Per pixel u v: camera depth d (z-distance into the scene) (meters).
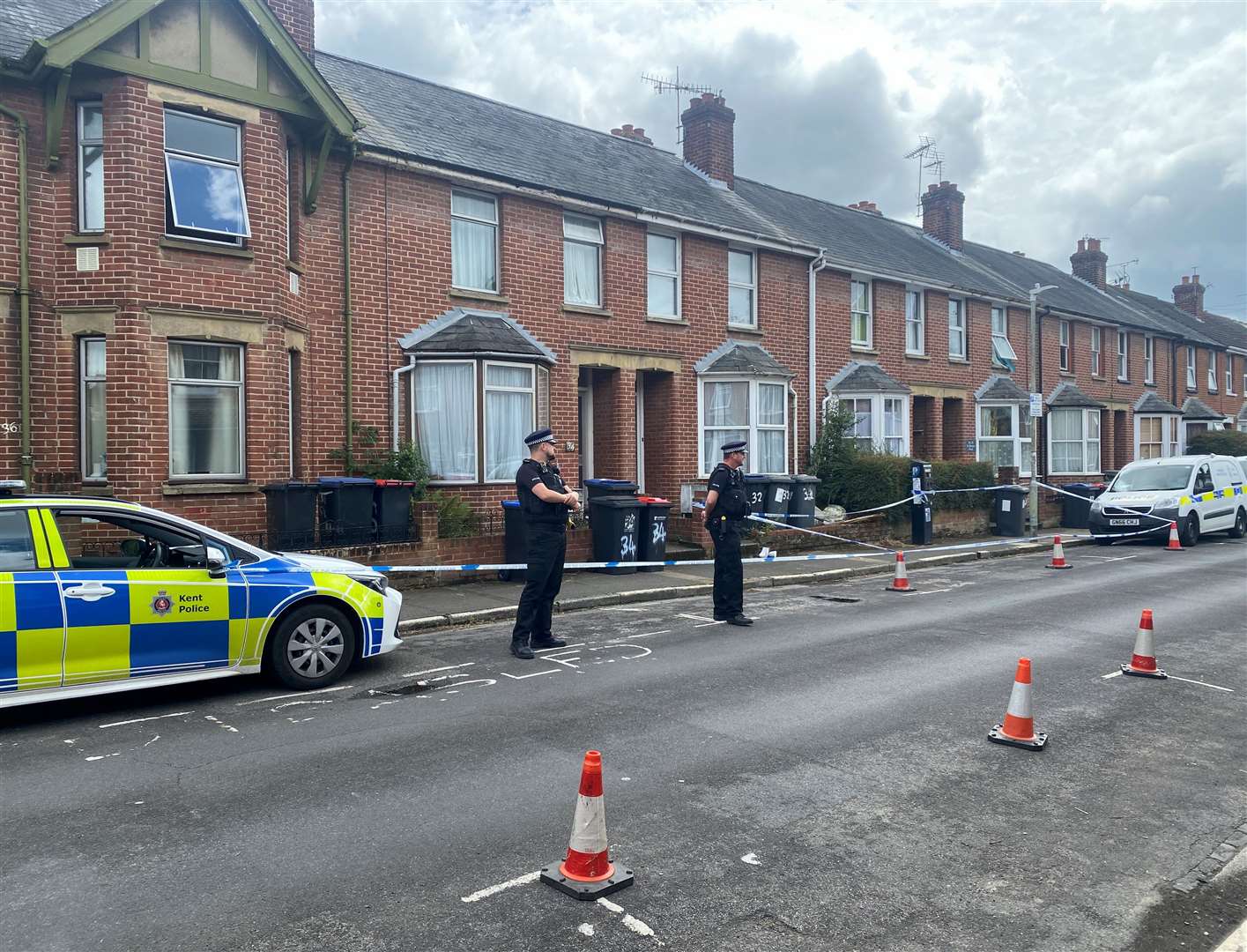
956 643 9.14
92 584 6.30
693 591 12.47
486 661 8.23
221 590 6.81
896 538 18.75
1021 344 26.91
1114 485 20.62
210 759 5.59
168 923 3.65
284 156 11.98
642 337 16.86
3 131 10.39
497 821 4.67
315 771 5.36
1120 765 5.70
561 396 15.55
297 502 10.95
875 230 26.09
